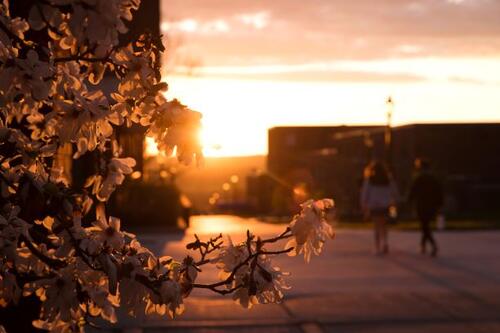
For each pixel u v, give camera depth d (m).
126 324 11.71
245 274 3.39
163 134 3.13
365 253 21.84
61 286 3.25
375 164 22.03
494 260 20.22
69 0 2.78
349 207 54.16
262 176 73.75
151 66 3.23
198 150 3.12
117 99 3.24
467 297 14.50
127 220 32.69
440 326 12.11
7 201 3.27
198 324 12.09
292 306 13.55
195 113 3.12
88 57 3.25
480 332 11.72
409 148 63.59
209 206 78.25
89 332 10.48
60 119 3.17
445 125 64.81
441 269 18.45
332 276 17.20
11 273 3.28
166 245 24.70
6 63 3.02
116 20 2.80
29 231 3.26
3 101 3.07
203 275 15.59
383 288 15.57
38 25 2.88
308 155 60.19
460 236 27.98
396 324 12.26
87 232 3.27
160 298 3.20
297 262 19.31
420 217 21.56
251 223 42.91
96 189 3.31
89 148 3.16
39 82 3.03
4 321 5.33
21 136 3.26
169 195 33.34
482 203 63.34
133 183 32.12
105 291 3.28
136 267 3.19
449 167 65.44
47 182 3.23
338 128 75.75
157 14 10.34
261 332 11.80
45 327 3.53
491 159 65.81
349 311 13.22
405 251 22.58
